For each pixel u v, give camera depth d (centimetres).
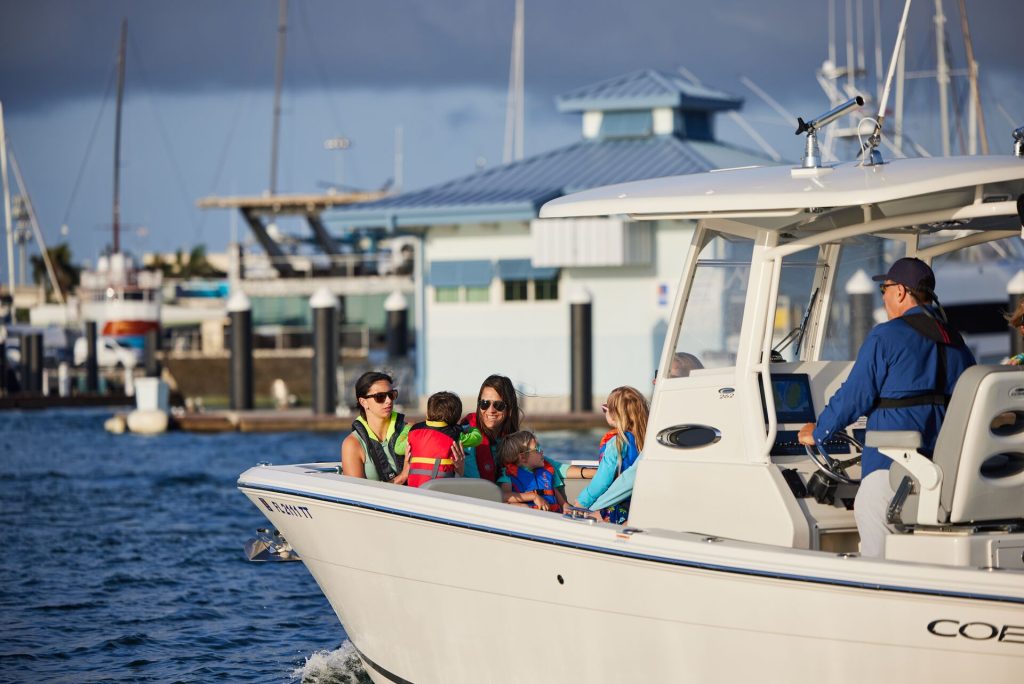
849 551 1013
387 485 1145
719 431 1005
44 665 1522
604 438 1176
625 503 1159
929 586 859
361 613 1245
